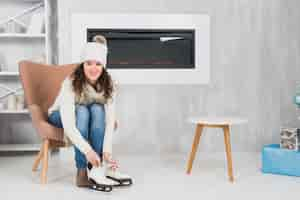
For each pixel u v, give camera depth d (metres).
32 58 3.92
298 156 2.86
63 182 2.75
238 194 2.45
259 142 3.78
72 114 2.51
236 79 3.74
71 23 3.61
